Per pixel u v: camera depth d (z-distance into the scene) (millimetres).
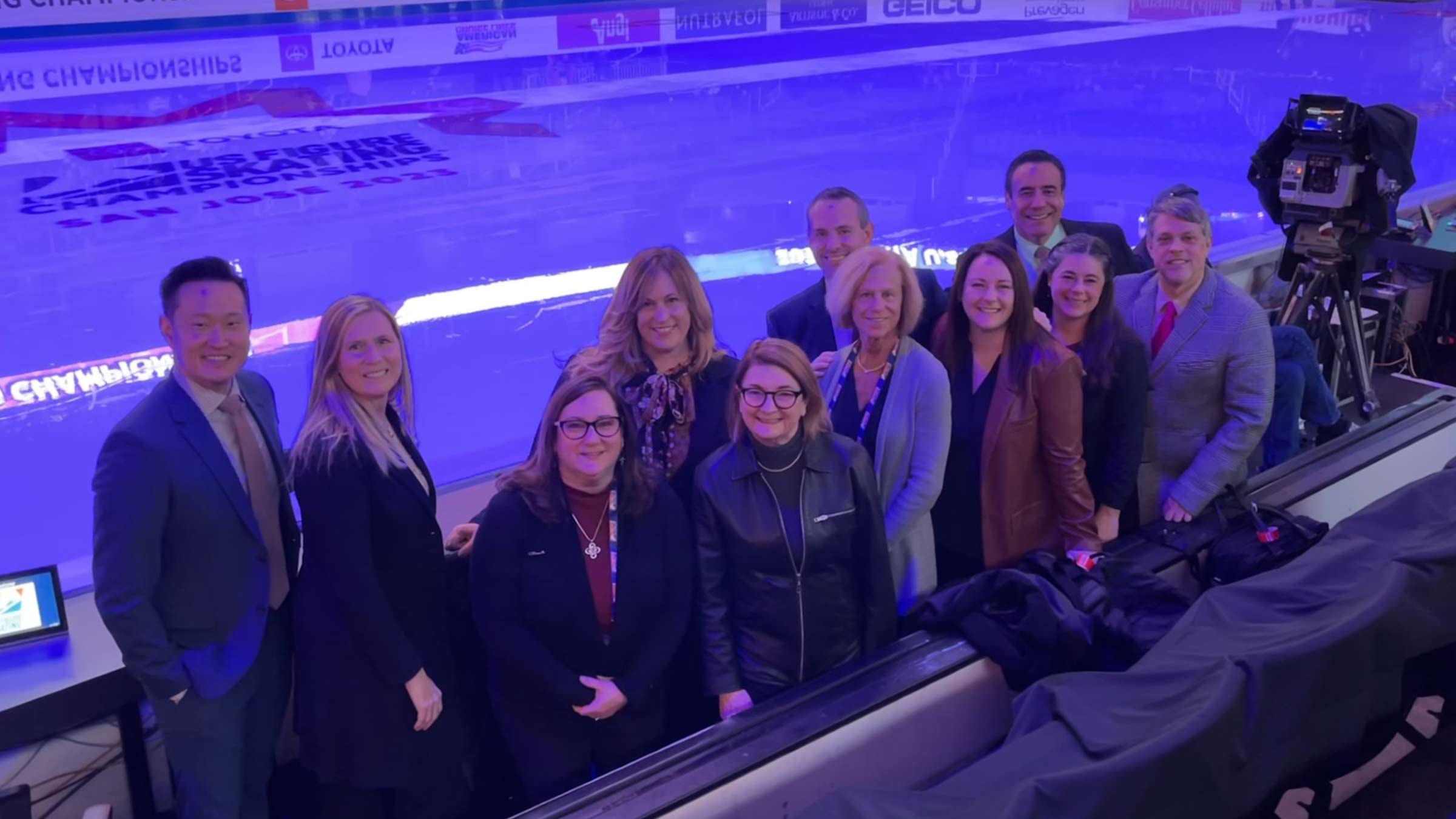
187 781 2480
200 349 2307
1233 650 2492
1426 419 4082
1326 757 2600
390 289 6410
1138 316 3576
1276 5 20906
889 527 3000
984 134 10820
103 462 2279
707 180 8961
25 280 6348
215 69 13180
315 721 2490
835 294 3021
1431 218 5973
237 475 2402
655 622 2658
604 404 2502
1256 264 5727
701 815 2322
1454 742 3041
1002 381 3076
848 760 2523
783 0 19984
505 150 9836
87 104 11289
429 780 2602
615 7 18641
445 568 2650
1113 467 3291
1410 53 15750
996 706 2797
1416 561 2748
